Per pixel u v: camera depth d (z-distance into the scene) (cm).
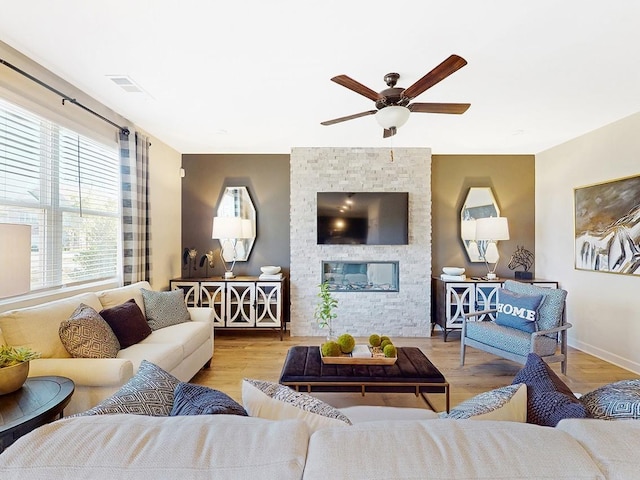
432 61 236
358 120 354
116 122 336
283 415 101
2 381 156
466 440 69
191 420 76
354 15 187
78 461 63
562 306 321
